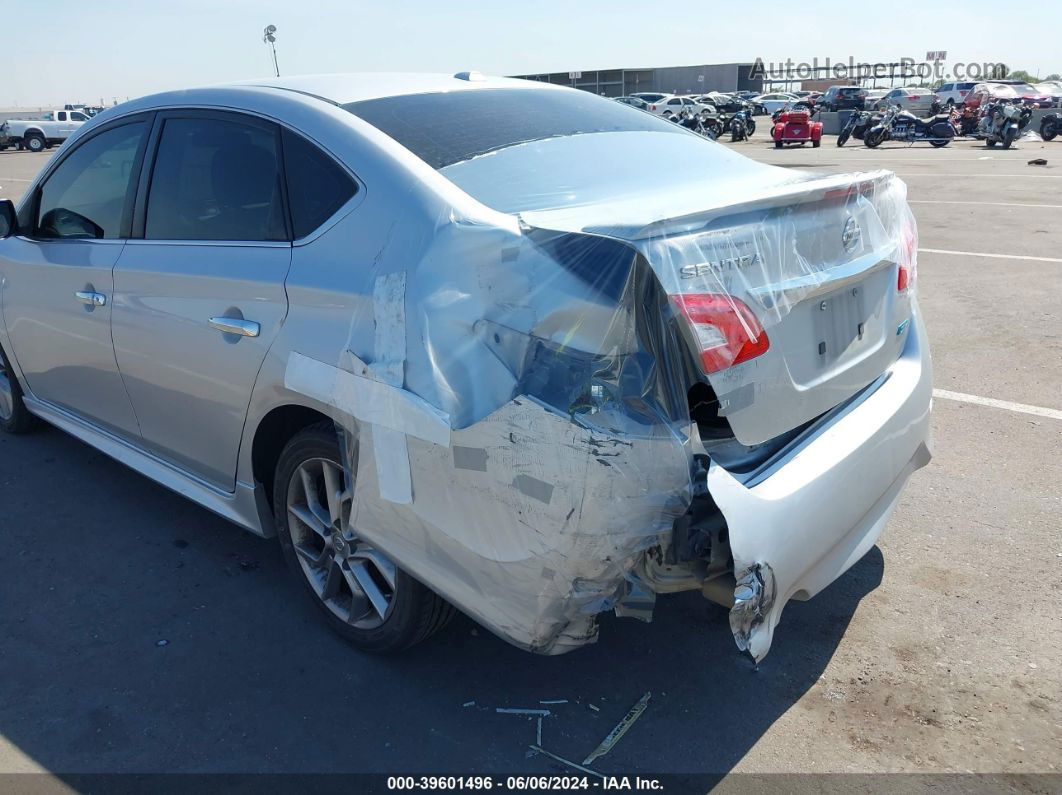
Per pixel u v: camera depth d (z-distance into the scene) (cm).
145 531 377
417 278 231
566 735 255
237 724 261
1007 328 630
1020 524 362
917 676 276
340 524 282
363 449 241
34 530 377
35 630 308
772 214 228
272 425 289
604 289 202
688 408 210
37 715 266
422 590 261
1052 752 244
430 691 275
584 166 280
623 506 200
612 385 200
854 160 2064
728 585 224
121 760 247
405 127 279
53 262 373
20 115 4144
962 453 431
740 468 230
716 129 3161
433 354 223
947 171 1723
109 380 355
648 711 264
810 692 271
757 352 219
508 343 212
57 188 388
